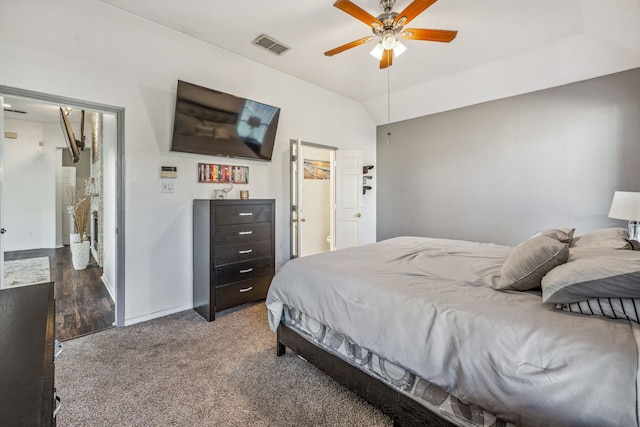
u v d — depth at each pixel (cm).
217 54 319
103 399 165
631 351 87
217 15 265
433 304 128
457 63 357
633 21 245
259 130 347
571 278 110
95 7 242
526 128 372
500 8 251
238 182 344
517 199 382
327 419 152
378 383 146
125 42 258
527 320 108
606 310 105
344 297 159
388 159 520
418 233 483
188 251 304
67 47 230
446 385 116
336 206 483
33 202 591
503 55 337
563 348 95
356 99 490
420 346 125
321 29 286
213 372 192
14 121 566
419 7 201
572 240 205
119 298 261
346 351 161
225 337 241
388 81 415
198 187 311
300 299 183
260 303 320
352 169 477
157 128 280
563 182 347
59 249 592
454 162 439
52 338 78
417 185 482
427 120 468
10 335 79
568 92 341
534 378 97
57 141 604
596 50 300
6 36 207
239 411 157
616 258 111
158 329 256
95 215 523
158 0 245
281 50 327
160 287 285
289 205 399
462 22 271
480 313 116
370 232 531
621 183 311
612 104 314
